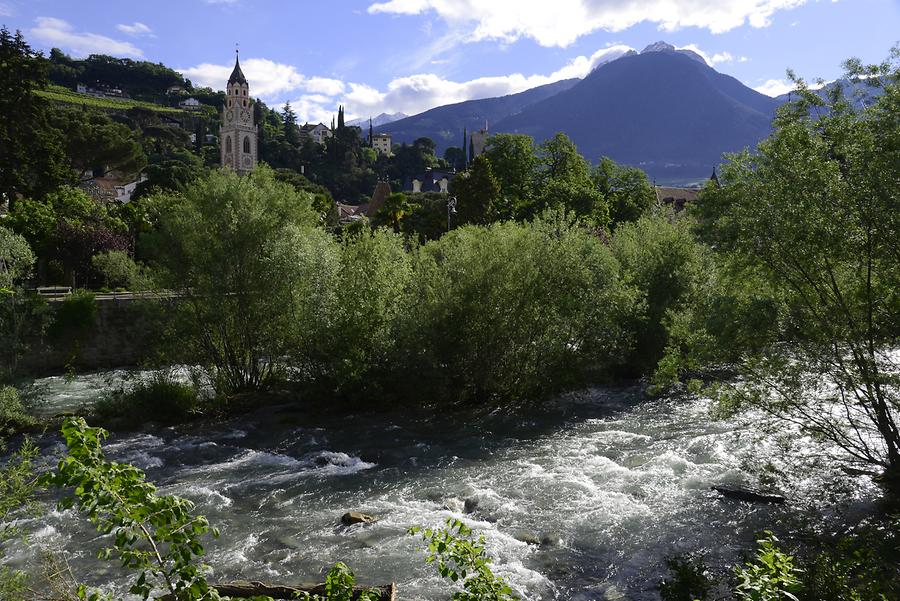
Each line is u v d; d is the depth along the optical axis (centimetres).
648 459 1825
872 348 1311
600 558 1235
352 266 2697
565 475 1723
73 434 482
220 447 2161
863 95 1352
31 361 3581
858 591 834
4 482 849
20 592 805
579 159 7188
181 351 2705
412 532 616
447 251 2706
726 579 1080
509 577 1161
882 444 1555
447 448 2053
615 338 2705
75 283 5147
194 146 18112
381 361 2586
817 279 1379
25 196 5866
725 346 1427
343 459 1966
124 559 475
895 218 1206
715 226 1475
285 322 2692
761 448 1795
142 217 5888
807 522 1323
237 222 2714
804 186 1316
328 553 1293
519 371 2659
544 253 2647
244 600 543
